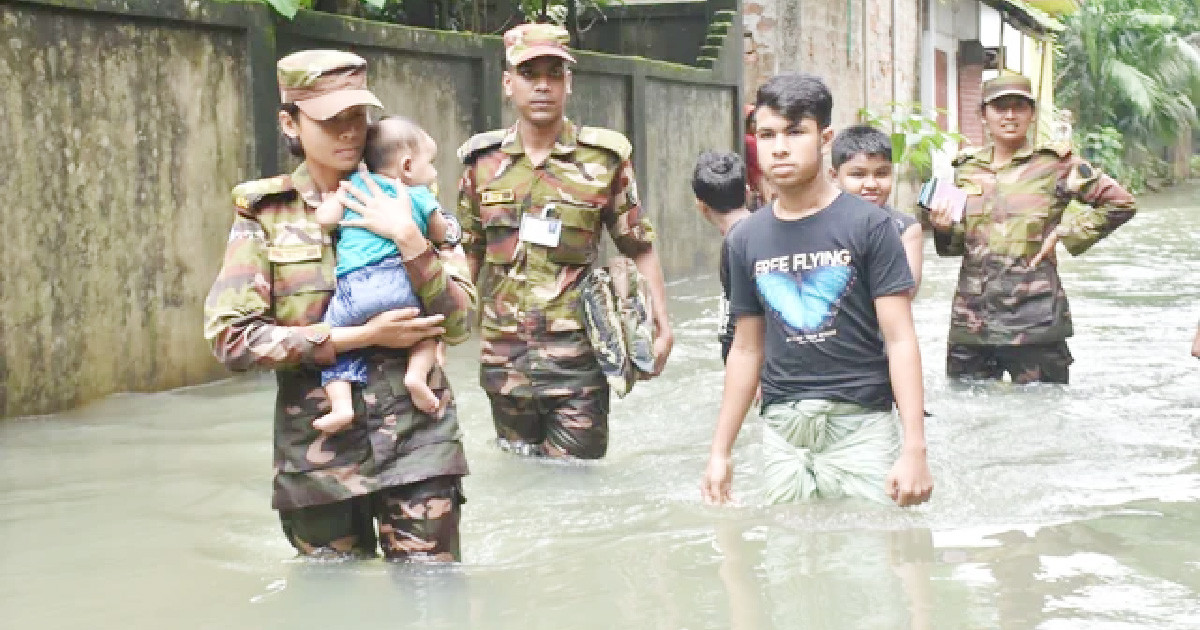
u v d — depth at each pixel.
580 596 4.18
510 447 6.50
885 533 4.77
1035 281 7.91
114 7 7.79
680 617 3.95
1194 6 42.41
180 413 7.53
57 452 6.56
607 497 5.59
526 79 6.28
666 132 14.53
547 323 6.31
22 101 7.33
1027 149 8.01
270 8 8.84
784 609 3.98
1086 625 3.80
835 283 4.88
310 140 4.32
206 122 8.52
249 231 4.41
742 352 5.10
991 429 6.69
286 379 4.47
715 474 5.04
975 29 27.08
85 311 7.75
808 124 4.82
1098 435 6.56
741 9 16.75
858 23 19.94
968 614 3.90
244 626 4.00
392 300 4.31
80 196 7.70
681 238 14.98
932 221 8.02
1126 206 7.79
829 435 5.03
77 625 4.07
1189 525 4.89
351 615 4.05
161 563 4.72
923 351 9.30
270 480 6.01
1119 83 35.03
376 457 4.37
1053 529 4.83
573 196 6.33
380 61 10.02
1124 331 10.20
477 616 4.01
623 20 17.41
